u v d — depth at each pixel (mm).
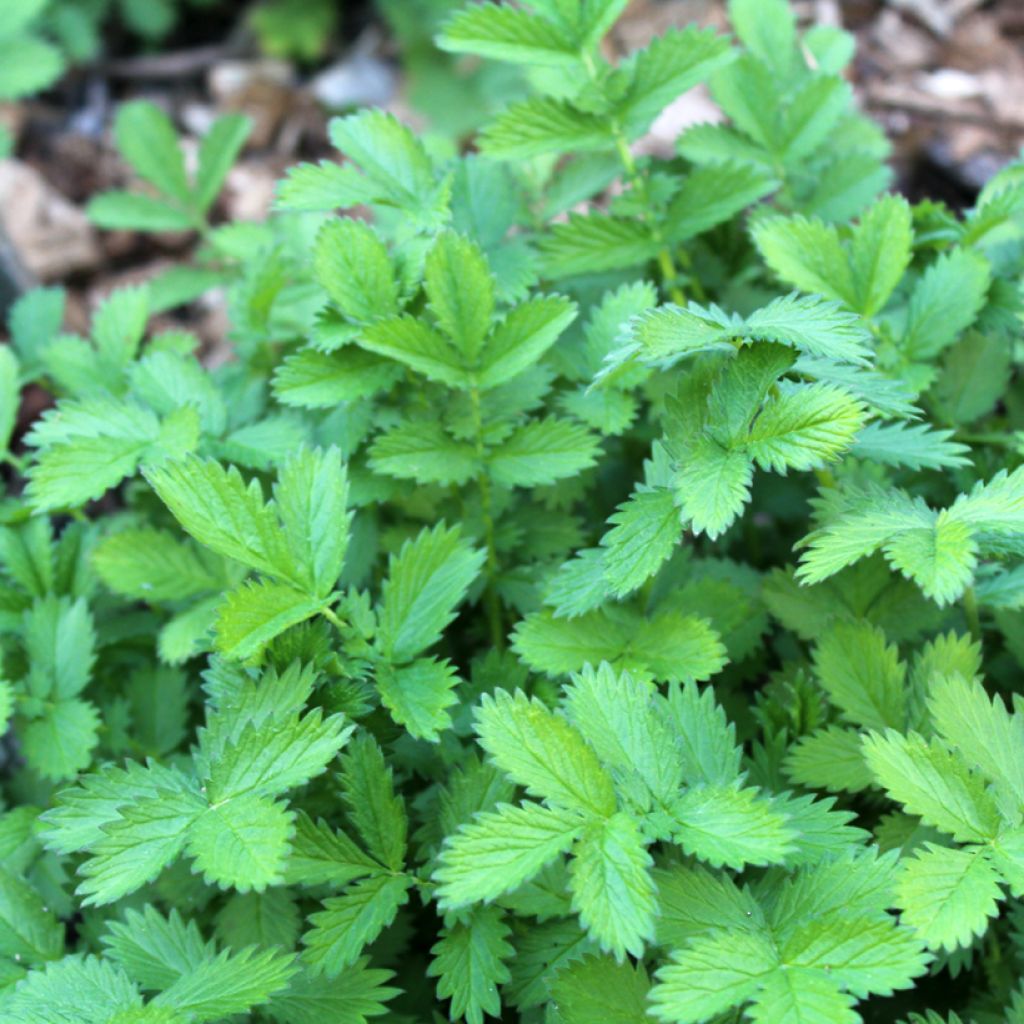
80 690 583
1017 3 1045
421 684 508
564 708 521
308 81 1302
